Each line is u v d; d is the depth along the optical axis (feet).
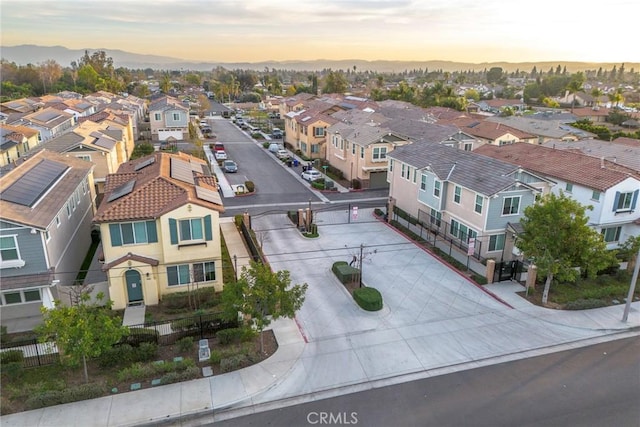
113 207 76.48
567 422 53.36
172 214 76.54
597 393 58.49
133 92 517.96
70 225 90.43
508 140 194.59
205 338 69.56
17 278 71.20
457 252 103.55
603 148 146.10
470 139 167.02
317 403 56.13
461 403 56.34
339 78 484.74
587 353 67.36
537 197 88.43
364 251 105.29
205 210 78.48
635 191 102.99
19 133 167.84
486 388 59.21
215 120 346.74
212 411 54.34
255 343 68.13
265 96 524.93
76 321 54.34
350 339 69.82
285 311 63.62
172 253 78.54
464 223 102.78
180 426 52.29
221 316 67.00
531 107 424.46
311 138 203.21
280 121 329.52
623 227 107.04
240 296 63.05
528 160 131.23
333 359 64.69
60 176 97.14
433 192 111.86
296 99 330.13
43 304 74.18
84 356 55.06
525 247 80.89
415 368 63.10
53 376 60.13
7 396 55.67
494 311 78.84
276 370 62.03
